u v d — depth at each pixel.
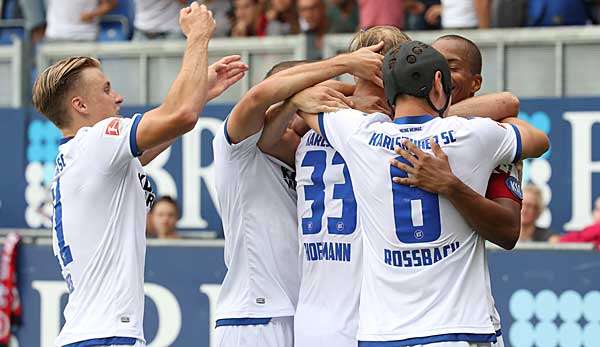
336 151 17.56
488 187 16.41
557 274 26.08
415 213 15.90
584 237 28.89
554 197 30.44
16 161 34.97
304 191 17.97
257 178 18.55
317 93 16.92
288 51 33.09
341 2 34.50
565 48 31.23
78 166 17.14
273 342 18.59
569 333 26.03
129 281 17.11
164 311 28.52
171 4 36.34
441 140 15.86
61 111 17.61
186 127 16.77
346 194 17.52
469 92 17.72
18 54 35.75
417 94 16.02
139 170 17.59
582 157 30.25
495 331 16.53
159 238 31.61
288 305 18.64
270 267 18.59
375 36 17.52
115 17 39.22
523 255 26.28
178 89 16.77
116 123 17.03
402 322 15.91
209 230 32.84
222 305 18.89
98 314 17.00
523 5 32.81
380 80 16.98
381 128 16.14
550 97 30.61
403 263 15.99
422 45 16.16
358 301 17.59
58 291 29.38
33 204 34.88
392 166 15.96
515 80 31.61
